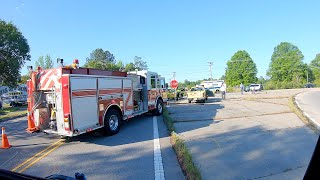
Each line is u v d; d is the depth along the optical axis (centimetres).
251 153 712
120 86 1134
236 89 6875
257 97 2947
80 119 905
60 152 832
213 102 2534
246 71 9275
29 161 743
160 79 1680
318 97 2586
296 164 610
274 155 685
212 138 908
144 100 1465
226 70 9850
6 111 2836
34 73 978
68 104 874
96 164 691
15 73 4366
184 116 1522
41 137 1095
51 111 945
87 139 1007
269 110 1609
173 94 3181
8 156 803
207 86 5972
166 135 1019
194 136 957
